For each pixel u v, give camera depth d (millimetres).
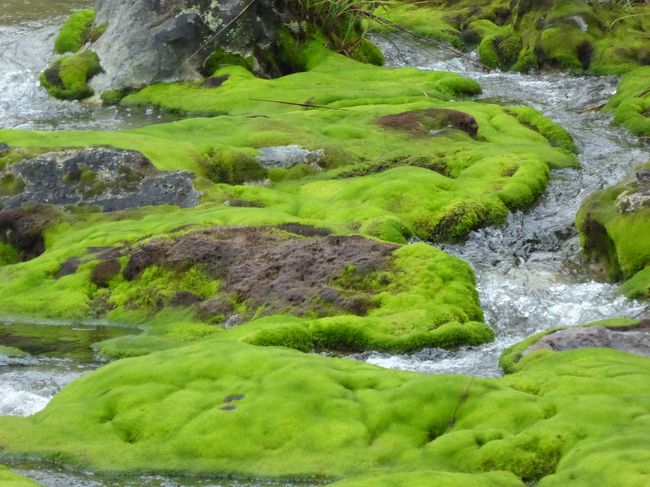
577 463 9828
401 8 42438
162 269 17938
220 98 30297
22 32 36688
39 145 22656
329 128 25391
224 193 21453
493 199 21281
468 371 14352
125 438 11727
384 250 17406
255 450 11164
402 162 23812
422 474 9781
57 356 15617
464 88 31328
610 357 12945
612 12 35469
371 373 12367
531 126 26953
